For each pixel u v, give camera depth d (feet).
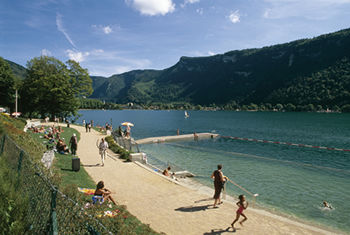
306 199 49.57
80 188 35.19
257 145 134.62
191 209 33.24
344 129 236.22
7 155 34.73
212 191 51.11
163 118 479.82
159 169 66.54
